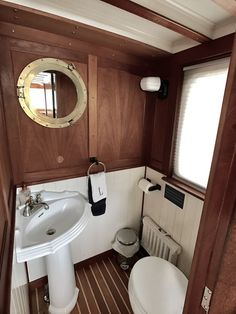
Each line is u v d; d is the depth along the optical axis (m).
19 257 0.96
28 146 1.29
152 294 1.16
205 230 0.50
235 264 0.46
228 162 0.41
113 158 1.68
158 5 0.85
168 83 1.48
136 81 1.59
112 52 1.39
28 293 1.47
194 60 1.25
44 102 1.27
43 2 0.88
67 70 1.27
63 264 1.34
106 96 1.48
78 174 1.53
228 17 0.97
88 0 0.90
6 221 0.86
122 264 1.86
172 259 1.57
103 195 1.57
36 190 1.38
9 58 1.10
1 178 0.81
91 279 1.74
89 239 1.79
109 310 1.49
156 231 1.73
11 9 0.87
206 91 1.26
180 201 1.51
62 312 1.41
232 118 0.39
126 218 1.96
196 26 1.01
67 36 1.18
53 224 1.31
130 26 1.12
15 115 1.20
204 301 0.53
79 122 1.43
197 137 1.36
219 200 0.44
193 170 1.43
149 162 1.83
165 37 1.27
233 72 0.38
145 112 1.72
